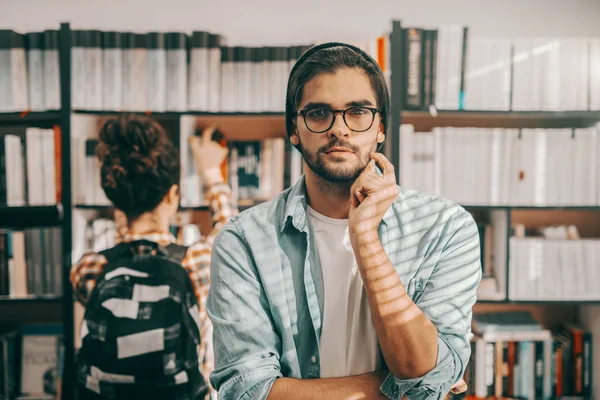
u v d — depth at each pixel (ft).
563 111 6.92
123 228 4.05
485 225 7.59
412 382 2.70
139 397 3.58
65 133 6.83
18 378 7.39
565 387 7.43
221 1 8.04
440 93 6.90
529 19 8.00
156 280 3.74
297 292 3.05
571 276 7.11
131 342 3.57
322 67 2.84
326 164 2.85
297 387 2.80
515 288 7.14
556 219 8.20
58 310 8.25
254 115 6.99
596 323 7.35
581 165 7.02
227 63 6.98
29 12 7.92
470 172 7.06
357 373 2.98
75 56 6.86
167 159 4.09
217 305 3.06
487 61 6.91
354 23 8.07
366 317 3.01
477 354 7.36
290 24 8.06
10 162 6.89
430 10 8.04
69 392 6.84
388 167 2.88
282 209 3.24
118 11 7.98
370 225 2.77
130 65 6.88
